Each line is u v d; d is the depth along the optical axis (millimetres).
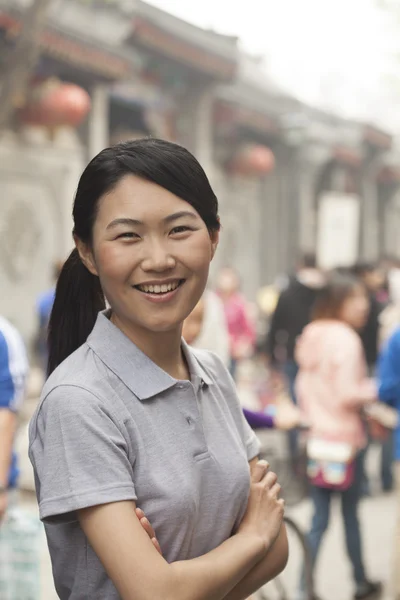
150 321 2016
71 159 12172
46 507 1913
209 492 2047
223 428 2150
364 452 5902
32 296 11859
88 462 1906
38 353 10211
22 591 3836
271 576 2219
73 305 2281
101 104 12336
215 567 1956
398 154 23125
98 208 2023
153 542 1911
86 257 2131
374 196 24406
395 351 5078
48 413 1957
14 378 3623
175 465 1985
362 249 23672
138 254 1991
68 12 10234
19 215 11492
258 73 18984
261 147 16828
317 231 20312
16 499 3939
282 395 4938
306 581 5129
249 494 2156
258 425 4660
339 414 5629
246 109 16312
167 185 1998
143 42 12312
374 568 6371
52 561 2082
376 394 5207
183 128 14594
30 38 8727
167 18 12602
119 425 1952
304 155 18688
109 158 2012
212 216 2094
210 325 6473
